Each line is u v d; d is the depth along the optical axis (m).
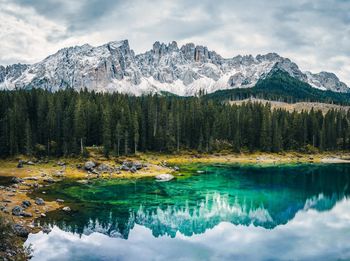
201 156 158.25
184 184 98.94
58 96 149.00
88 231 57.09
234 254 50.50
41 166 112.94
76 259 46.22
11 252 44.78
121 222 63.19
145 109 162.75
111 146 137.88
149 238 56.25
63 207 69.19
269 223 65.81
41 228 55.75
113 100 173.75
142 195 83.81
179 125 161.00
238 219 67.94
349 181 110.12
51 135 128.50
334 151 186.00
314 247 53.66
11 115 123.62
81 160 120.19
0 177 96.31
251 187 97.44
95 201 76.06
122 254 49.16
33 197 74.81
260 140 175.00
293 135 184.50
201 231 60.44
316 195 90.06
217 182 103.12
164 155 151.88
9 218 56.06
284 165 145.62
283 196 88.12
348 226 64.50
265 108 186.38
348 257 49.53
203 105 192.00
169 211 71.75
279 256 49.78
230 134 178.88
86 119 140.88
